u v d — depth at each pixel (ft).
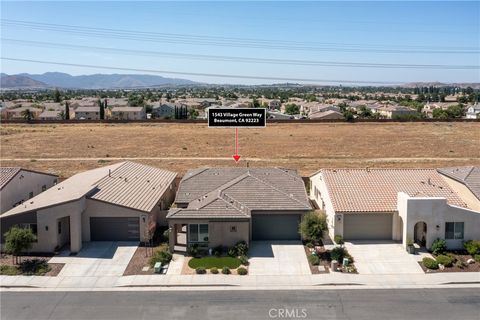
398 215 105.60
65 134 293.02
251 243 105.70
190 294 81.00
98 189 110.63
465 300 78.43
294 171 138.21
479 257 94.53
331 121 341.00
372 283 85.15
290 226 107.86
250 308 75.77
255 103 533.55
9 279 86.79
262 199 109.40
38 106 534.37
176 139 273.33
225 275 88.43
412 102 622.95
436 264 91.20
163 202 127.13
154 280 86.33
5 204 115.34
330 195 110.22
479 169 117.80
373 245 103.76
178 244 104.17
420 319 72.02
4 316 73.41
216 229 100.22
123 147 249.75
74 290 82.69
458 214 99.71
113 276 88.33
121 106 507.71
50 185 145.59
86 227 105.91
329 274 88.99
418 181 116.47
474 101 624.18
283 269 91.35
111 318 72.74
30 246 95.86
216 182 123.85
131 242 106.01
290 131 303.27
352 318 72.43
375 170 121.70
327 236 109.91
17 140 270.67
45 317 73.10
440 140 268.41
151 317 72.95
